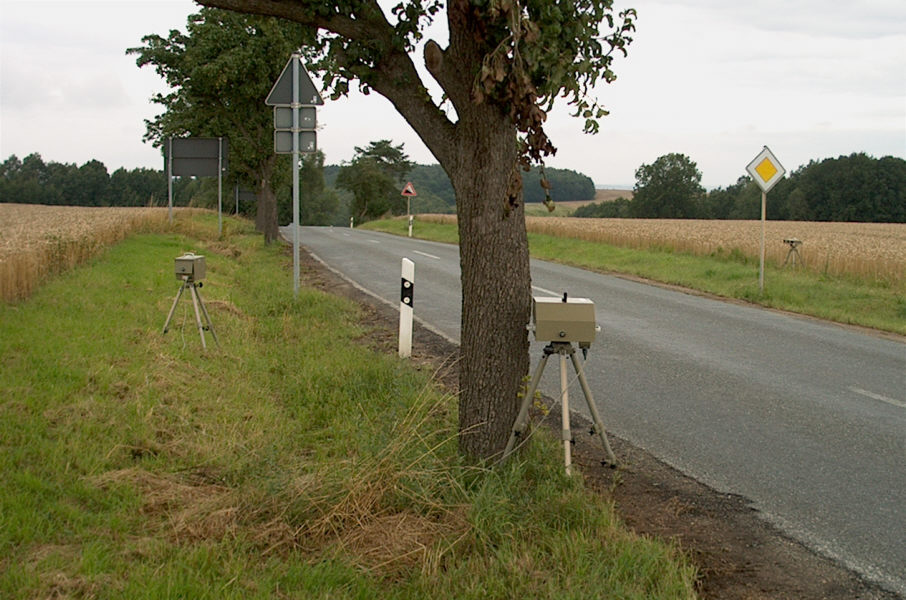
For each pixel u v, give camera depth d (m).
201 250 18.80
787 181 106.38
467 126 4.77
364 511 4.32
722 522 4.70
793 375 8.61
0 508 3.75
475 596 3.51
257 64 24.08
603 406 7.23
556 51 4.37
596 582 3.61
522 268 4.97
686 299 15.19
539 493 4.57
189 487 4.59
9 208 40.19
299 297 12.23
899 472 5.61
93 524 3.88
